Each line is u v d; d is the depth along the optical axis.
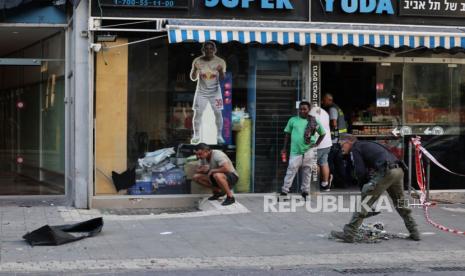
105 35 12.05
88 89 11.91
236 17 12.28
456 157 13.87
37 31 12.77
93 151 12.12
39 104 13.58
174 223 10.71
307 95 12.95
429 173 13.17
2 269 7.84
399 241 9.60
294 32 11.78
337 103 13.74
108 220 10.91
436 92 13.79
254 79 12.82
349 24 12.45
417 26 12.71
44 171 13.55
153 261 8.30
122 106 12.25
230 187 12.04
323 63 13.54
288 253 8.81
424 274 7.84
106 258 8.42
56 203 12.61
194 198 12.49
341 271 7.96
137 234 9.87
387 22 12.84
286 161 12.88
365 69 13.69
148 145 12.41
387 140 13.80
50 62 13.24
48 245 9.10
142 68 12.32
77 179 12.02
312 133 12.29
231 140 12.77
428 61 13.71
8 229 10.18
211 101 12.67
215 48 12.63
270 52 12.85
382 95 13.77
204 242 9.39
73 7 11.98
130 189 12.33
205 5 12.14
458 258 8.66
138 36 12.20
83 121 11.95
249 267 8.11
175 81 12.50
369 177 9.40
